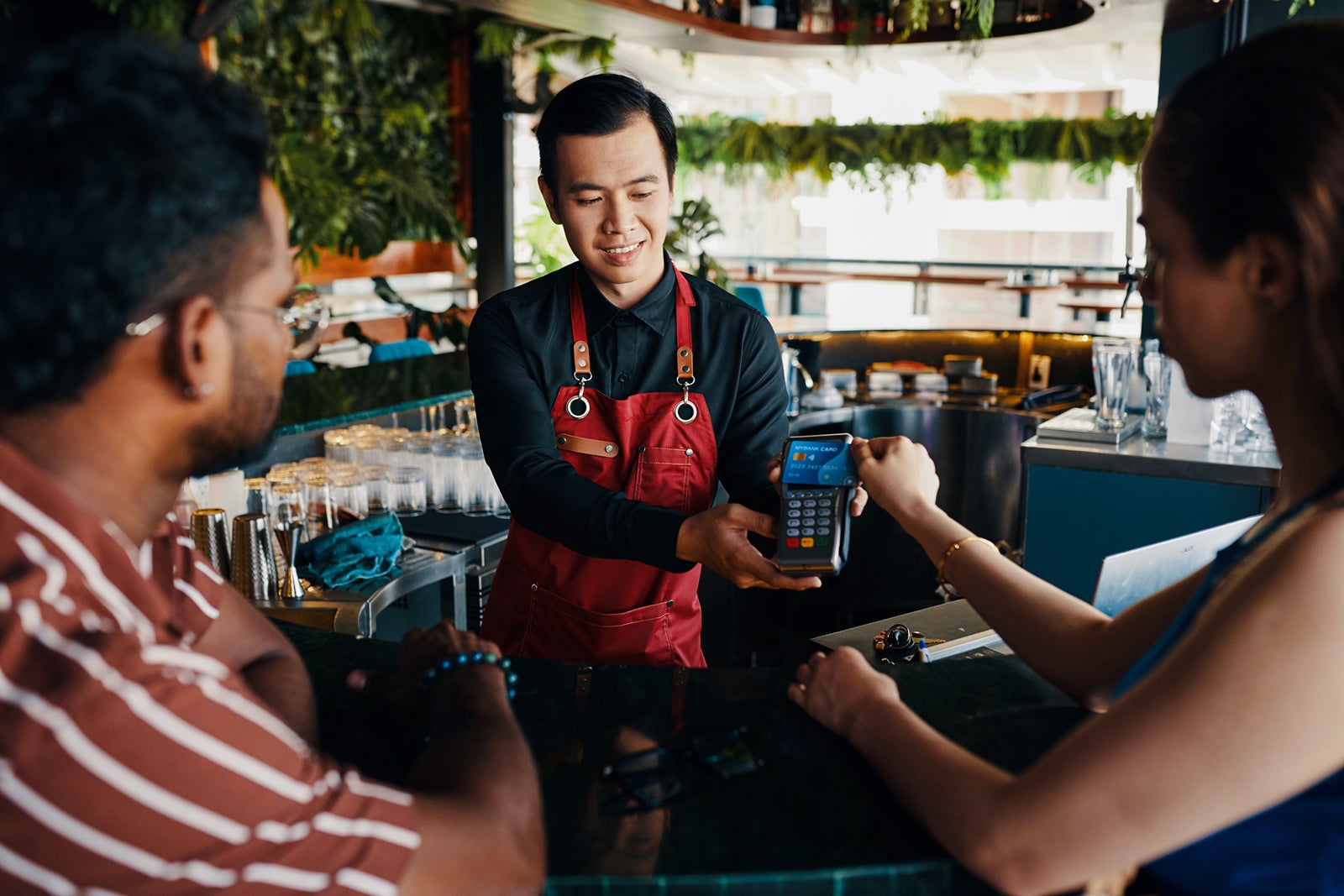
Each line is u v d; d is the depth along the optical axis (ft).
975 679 3.57
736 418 5.58
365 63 19.80
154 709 1.78
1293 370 2.21
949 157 17.99
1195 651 2.13
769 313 28.71
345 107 19.56
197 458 2.16
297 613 6.65
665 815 2.78
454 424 10.84
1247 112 2.10
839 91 24.26
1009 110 30.94
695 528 4.49
